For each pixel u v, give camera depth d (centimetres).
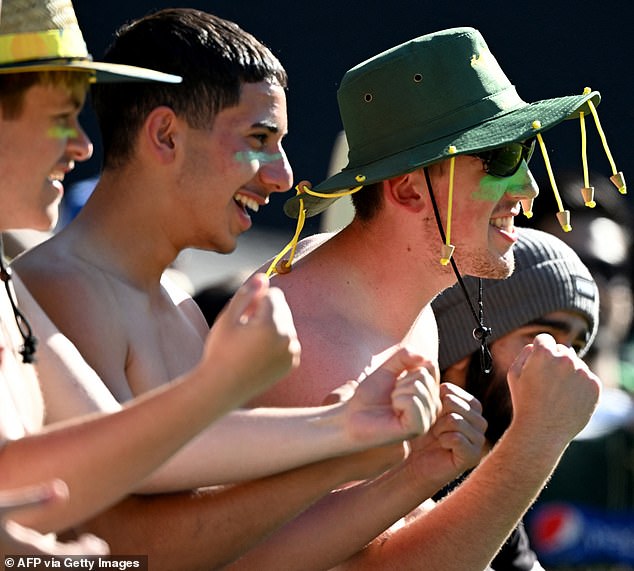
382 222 1307
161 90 1133
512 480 1226
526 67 3872
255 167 1145
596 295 1551
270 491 1055
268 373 860
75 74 984
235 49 1153
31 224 981
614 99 3838
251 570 1163
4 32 975
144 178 1133
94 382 1027
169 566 1045
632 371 2116
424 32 3812
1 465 857
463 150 1251
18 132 966
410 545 1246
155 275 1153
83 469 848
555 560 1853
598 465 1862
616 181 1317
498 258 1303
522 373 1226
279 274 1314
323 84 3706
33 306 1030
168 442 853
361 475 1073
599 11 3900
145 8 3531
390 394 1038
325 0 3775
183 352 1159
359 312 1293
